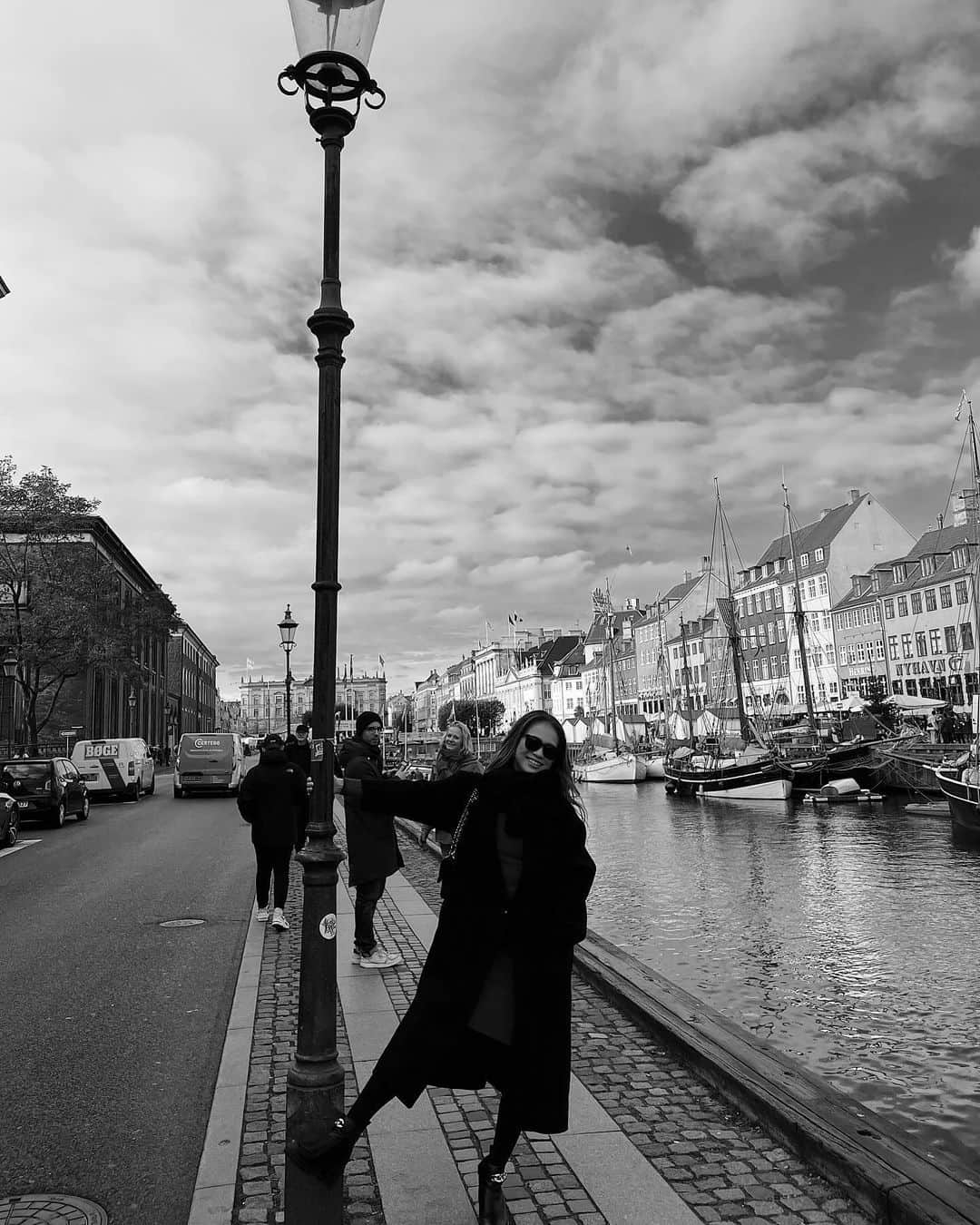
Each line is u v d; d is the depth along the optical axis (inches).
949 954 541.6
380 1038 248.5
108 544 2709.2
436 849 672.4
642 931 617.3
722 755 2098.9
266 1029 261.6
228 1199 160.1
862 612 2861.7
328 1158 140.3
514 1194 161.3
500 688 6983.3
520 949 143.4
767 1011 429.7
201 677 6003.9
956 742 1820.9
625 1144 182.2
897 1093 328.2
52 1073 233.1
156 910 469.7
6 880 588.1
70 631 1647.4
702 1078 219.6
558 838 145.9
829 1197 160.9
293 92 168.9
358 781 153.8
